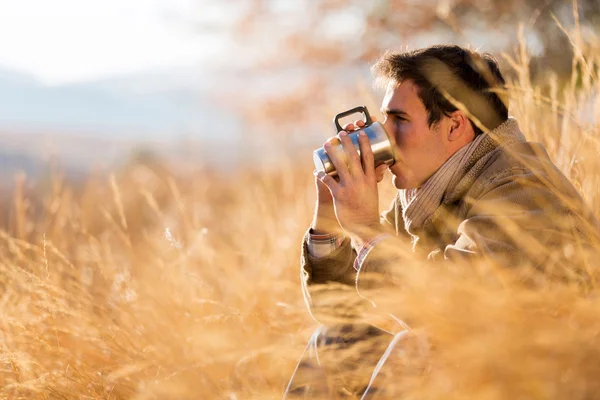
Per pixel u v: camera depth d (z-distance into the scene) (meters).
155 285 3.85
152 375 3.20
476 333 2.06
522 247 2.21
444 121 2.50
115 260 4.49
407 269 2.30
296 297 4.05
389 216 2.95
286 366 3.02
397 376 2.21
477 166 2.47
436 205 2.56
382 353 2.60
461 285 2.15
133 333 3.49
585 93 3.32
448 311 2.15
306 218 4.91
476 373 1.98
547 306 2.11
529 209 2.29
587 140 3.11
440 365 2.11
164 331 3.46
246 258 4.69
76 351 3.39
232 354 3.00
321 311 2.79
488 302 2.07
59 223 4.75
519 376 1.93
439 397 2.02
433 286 2.22
